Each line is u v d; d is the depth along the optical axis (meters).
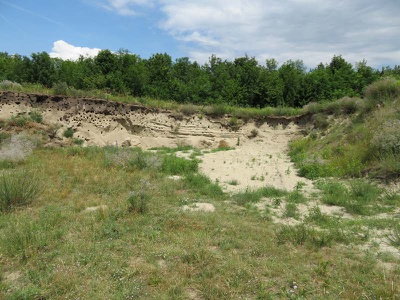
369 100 13.53
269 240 5.20
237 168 11.78
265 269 4.22
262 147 17.48
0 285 3.78
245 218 6.41
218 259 4.46
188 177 9.38
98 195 7.55
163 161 11.36
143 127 18.03
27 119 15.35
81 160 10.96
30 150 11.89
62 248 4.74
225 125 18.89
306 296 3.67
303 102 23.78
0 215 6.12
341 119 15.69
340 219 6.46
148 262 4.42
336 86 24.30
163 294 3.66
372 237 5.45
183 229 5.57
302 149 14.88
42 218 5.87
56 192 7.48
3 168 9.76
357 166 10.12
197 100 23.09
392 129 10.13
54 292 3.68
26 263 4.31
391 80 13.69
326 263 4.29
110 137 17.09
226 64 32.50
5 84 16.56
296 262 4.45
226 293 3.68
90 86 21.39
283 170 11.51
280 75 25.88
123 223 5.78
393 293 3.59
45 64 22.38
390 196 7.75
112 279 3.97
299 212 7.00
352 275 4.08
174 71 30.11
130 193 7.16
